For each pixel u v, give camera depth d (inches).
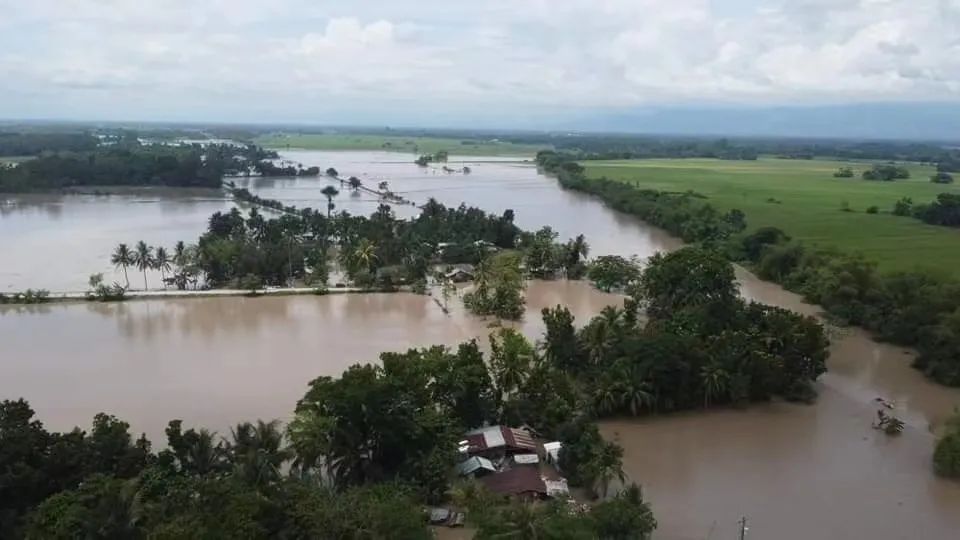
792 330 3164.4
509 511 1841.8
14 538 1800.0
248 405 2837.1
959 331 3393.2
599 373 2989.7
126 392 2960.1
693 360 2952.8
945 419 2913.4
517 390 2790.4
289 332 3848.4
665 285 3880.4
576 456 2311.8
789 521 2148.1
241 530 1610.5
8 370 3203.7
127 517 1688.0
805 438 2728.8
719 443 2669.8
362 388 2191.2
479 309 4266.7
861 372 3472.0
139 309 4264.3
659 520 2124.8
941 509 2241.6
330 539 1743.4
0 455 1892.2
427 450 2237.9
